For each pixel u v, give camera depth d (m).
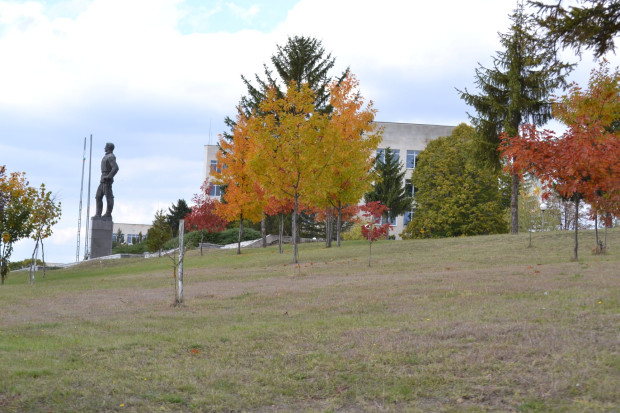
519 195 55.94
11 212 28.62
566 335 9.16
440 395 7.20
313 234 61.06
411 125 72.62
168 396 7.25
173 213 72.50
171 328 11.77
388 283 17.72
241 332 10.92
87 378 7.85
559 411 6.43
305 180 27.83
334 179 33.19
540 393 6.95
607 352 8.16
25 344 10.12
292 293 16.69
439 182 50.75
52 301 17.64
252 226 63.59
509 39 35.44
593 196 18.03
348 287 17.38
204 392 7.48
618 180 15.60
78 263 48.28
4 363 8.46
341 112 34.91
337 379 7.91
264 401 7.26
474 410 6.64
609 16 10.62
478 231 49.50
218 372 8.31
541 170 17.88
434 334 9.84
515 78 35.72
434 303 13.39
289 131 27.66
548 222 53.84
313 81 45.88
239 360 9.00
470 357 8.35
